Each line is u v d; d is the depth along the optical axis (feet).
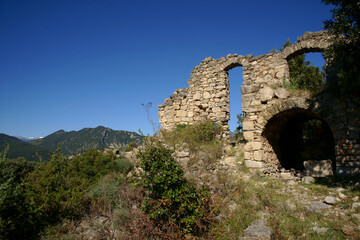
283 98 37.19
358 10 28.81
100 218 28.35
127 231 25.03
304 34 38.11
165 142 45.65
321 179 32.71
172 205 24.97
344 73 31.24
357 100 30.89
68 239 24.88
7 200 24.52
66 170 38.58
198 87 52.47
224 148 42.34
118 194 32.01
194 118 52.42
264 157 38.32
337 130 31.89
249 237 21.24
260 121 38.73
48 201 28.40
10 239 24.32
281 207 25.07
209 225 23.86
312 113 36.35
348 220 21.20
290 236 20.76
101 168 40.86
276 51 41.75
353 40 29.94
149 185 26.58
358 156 29.91
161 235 22.77
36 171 38.04
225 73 50.49
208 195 26.81
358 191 25.66
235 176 34.27
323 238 19.62
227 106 49.80
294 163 50.16
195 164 37.73
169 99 56.29
